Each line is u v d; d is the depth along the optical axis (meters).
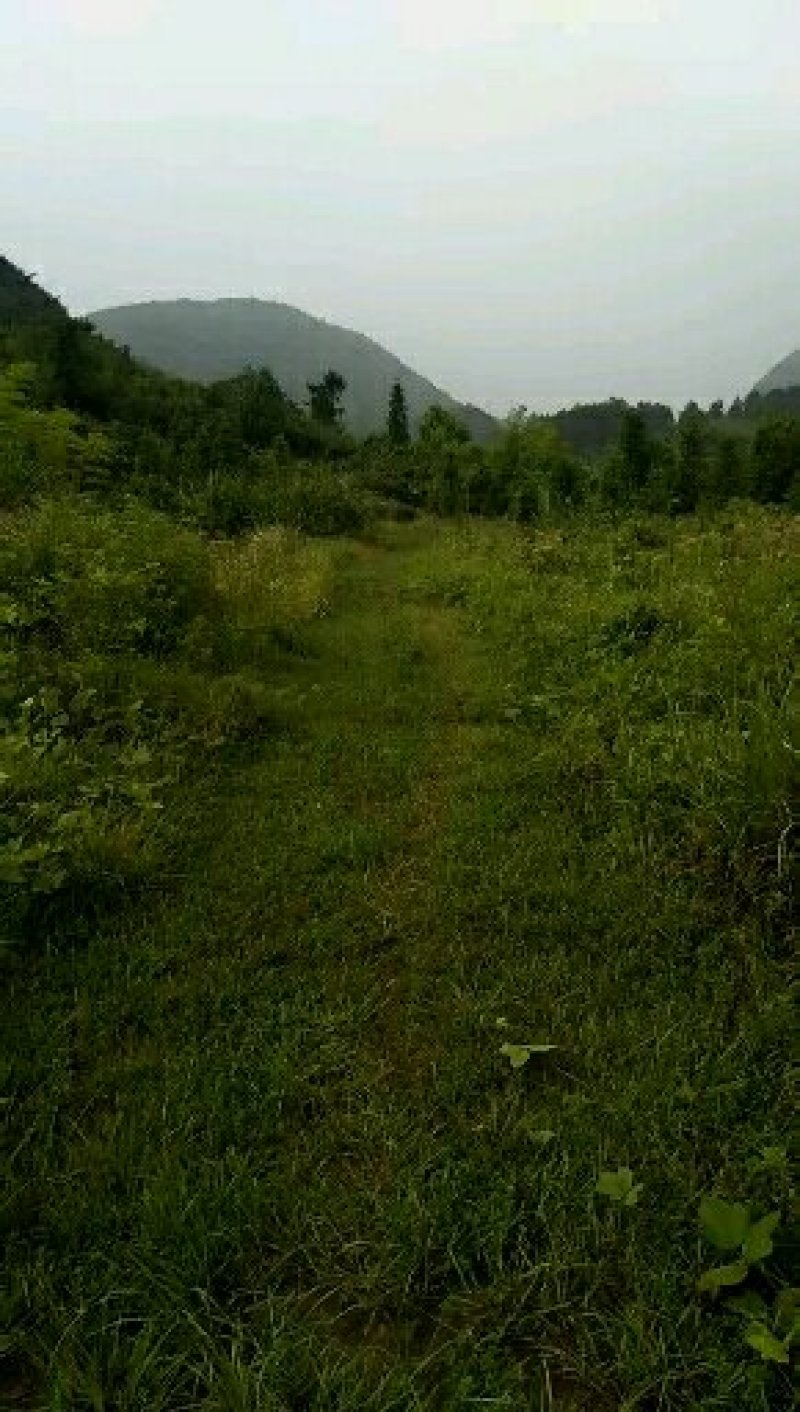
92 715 5.50
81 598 6.84
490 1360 1.80
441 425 63.28
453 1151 2.36
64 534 7.89
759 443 45.66
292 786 4.96
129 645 6.87
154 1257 1.99
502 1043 2.79
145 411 50.25
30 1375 1.80
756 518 13.80
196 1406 1.71
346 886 3.79
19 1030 2.82
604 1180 2.12
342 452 67.38
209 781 4.88
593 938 3.35
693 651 5.98
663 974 3.08
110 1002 2.96
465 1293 1.96
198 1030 2.85
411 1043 2.81
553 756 5.17
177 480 26.97
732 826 3.69
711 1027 2.80
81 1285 1.95
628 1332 1.82
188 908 3.58
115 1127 2.39
